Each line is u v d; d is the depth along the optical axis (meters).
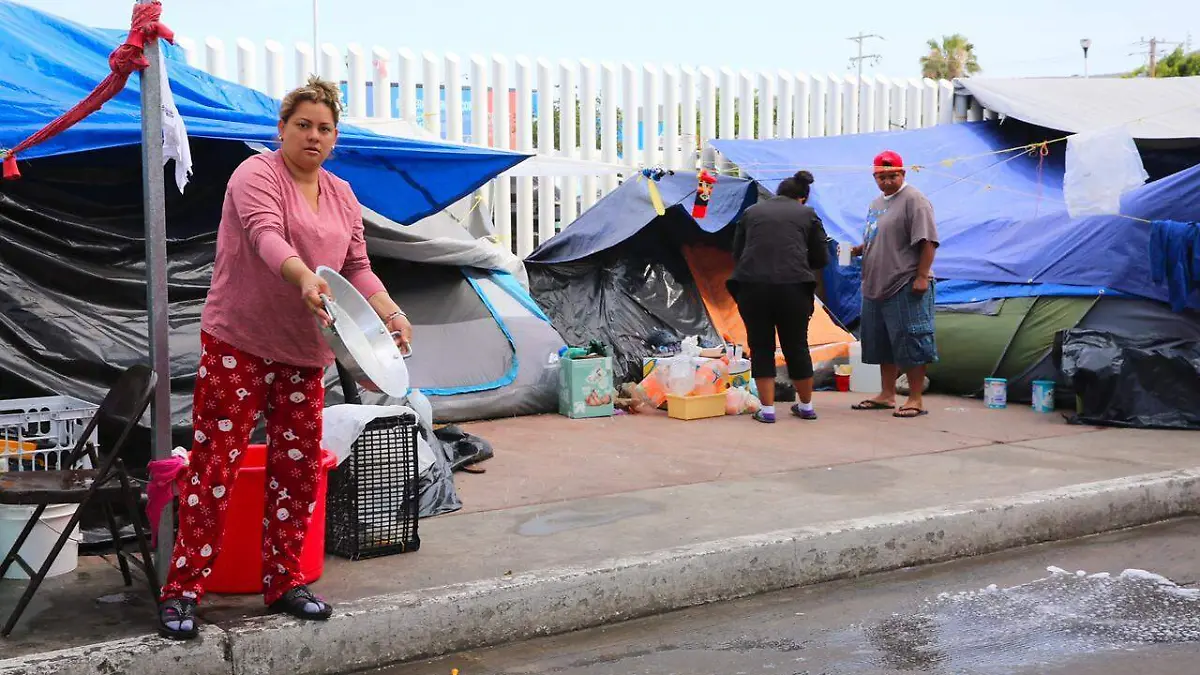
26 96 5.39
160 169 3.79
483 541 4.78
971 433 7.54
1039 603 4.39
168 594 3.61
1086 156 7.82
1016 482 5.89
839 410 8.59
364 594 4.02
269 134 5.90
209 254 6.34
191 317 6.11
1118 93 12.81
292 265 3.33
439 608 3.90
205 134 5.66
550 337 8.41
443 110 10.91
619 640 4.04
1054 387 8.63
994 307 9.09
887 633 4.05
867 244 8.43
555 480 6.02
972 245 9.55
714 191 9.93
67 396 5.01
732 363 8.72
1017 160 11.86
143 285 5.81
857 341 9.84
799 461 6.55
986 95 12.65
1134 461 6.47
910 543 4.98
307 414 3.77
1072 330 8.36
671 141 11.46
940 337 9.34
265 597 3.82
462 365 7.92
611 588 4.25
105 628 3.70
